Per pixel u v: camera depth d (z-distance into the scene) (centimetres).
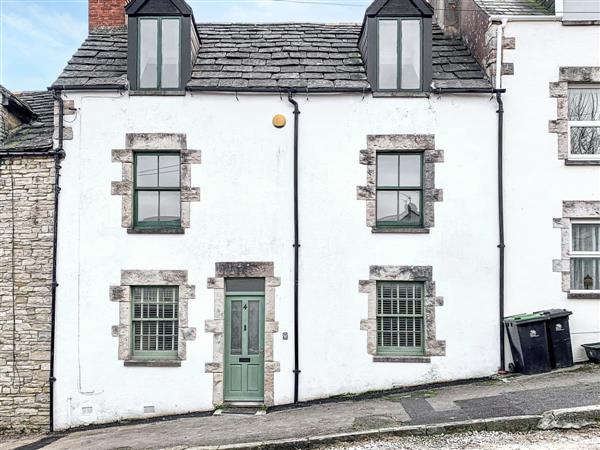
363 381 1130
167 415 1125
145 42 1198
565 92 1175
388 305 1162
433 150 1162
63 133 1159
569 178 1166
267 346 1138
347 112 1171
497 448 746
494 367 1129
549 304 1151
